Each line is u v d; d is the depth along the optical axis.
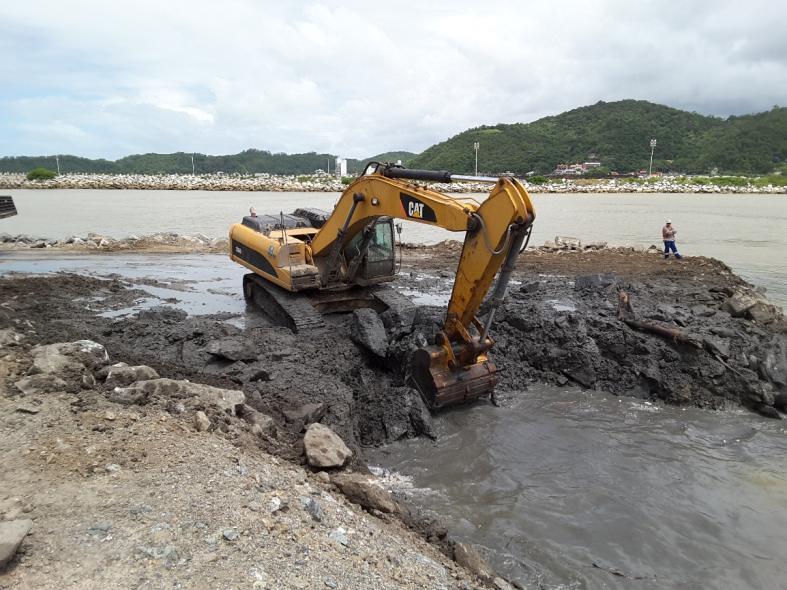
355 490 6.19
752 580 5.49
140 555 4.16
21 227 32.53
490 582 5.20
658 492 6.97
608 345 10.63
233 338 10.20
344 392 8.93
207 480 5.26
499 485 7.13
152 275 18.30
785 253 24.83
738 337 10.76
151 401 6.83
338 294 12.67
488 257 7.80
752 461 7.76
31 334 9.62
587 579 5.44
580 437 8.40
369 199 10.30
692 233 31.86
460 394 8.82
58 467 5.25
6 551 3.93
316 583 4.17
